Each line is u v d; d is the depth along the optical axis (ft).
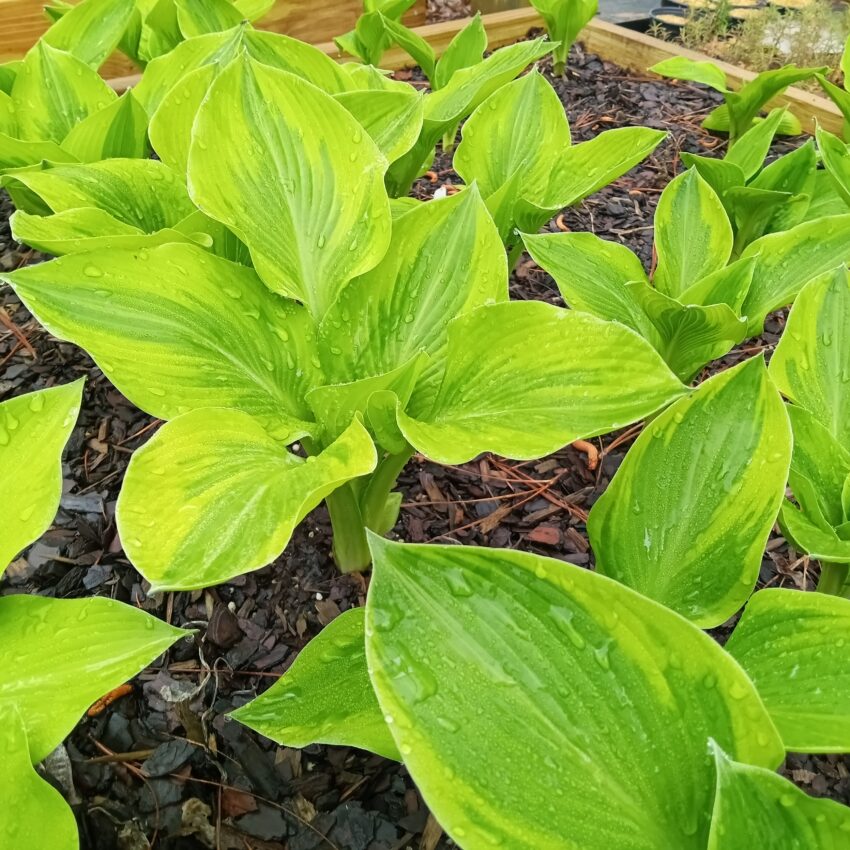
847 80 2.55
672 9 4.62
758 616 1.05
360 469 1.01
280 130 1.41
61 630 1.01
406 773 1.28
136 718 1.35
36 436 1.09
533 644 0.79
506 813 0.73
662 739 0.79
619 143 2.01
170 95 1.63
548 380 1.13
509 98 2.07
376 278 1.38
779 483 1.05
